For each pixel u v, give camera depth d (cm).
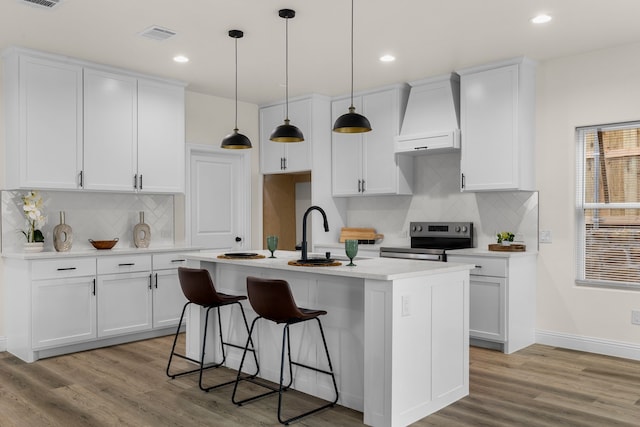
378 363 286
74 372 389
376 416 287
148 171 507
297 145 607
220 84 547
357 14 361
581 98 448
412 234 562
